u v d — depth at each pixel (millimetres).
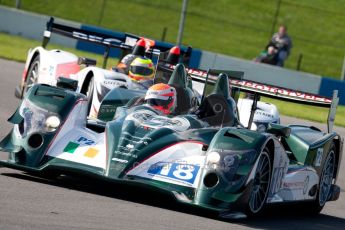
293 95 34469
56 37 102562
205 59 93875
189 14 135000
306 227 29188
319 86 89125
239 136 27234
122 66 48438
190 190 26406
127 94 38344
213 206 25984
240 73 33594
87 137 28828
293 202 31109
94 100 44000
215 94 31797
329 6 140125
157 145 27594
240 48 126562
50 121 28641
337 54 129750
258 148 26906
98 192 28109
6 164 28172
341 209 36125
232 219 26781
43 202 24453
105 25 129000
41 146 28266
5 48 86688
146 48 50125
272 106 47188
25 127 28688
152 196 29234
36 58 52625
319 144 33531
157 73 38281
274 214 31328
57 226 21438
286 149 33281
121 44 50594
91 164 27375
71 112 29219
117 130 28453
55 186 27812
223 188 26172
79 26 100500
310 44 131125
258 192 28078
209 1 138500
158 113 30672
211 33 130000
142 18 132625
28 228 20609
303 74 89812
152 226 23312
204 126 29906
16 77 65188
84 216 23312
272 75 90938
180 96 32094
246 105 46031
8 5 130875
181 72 32656
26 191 25828
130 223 23297
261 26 133125
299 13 136875
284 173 29875
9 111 48281
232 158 26516
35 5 132625
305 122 66812
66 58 50781
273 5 138250
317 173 33562
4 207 22734
